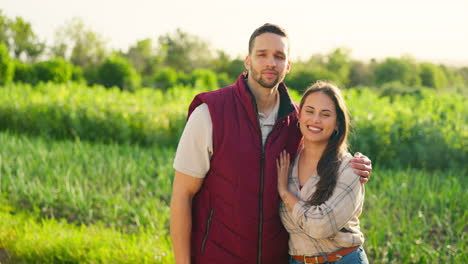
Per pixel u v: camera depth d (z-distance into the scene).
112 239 4.55
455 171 8.15
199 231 2.53
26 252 4.28
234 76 44.03
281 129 2.54
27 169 7.22
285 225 2.53
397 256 4.67
